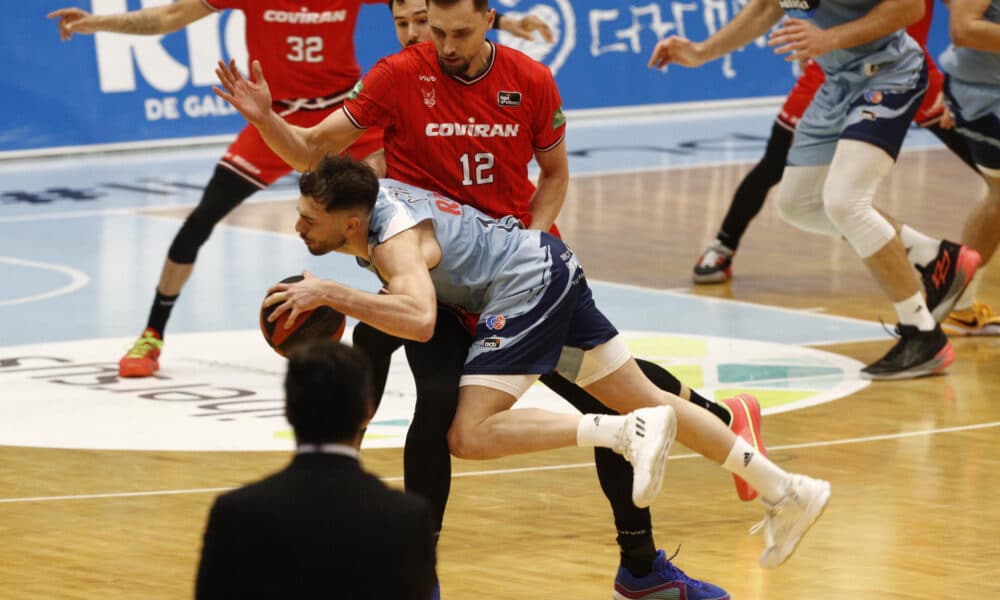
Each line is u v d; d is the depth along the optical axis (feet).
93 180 74.33
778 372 41.88
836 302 51.57
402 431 35.88
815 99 42.11
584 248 60.49
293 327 23.71
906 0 38.88
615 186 74.08
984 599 24.82
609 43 94.48
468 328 25.80
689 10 97.19
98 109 81.15
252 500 15.03
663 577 25.12
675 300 51.72
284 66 42.37
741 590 25.49
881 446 34.60
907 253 43.93
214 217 41.37
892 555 27.22
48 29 80.07
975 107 44.06
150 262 57.00
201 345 44.91
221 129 84.33
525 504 30.53
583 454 34.35
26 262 56.90
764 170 53.16
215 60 83.97
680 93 97.55
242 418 36.96
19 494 30.96
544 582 25.93
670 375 26.84
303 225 23.91
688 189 73.31
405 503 15.23
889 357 41.34
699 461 33.83
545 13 91.20
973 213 45.93
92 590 25.34
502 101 26.78
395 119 26.99
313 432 15.51
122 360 41.16
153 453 33.96
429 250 24.32
